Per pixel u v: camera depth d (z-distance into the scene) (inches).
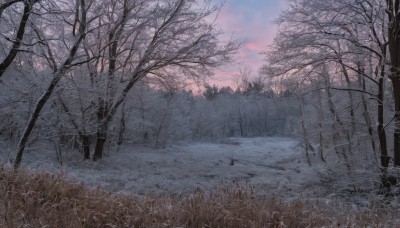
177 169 784.9
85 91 684.1
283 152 1304.1
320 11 544.7
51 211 193.2
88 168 711.1
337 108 660.7
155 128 1344.7
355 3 510.9
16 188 225.1
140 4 639.8
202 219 200.7
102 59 733.9
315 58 572.4
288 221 207.6
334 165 639.1
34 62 644.7
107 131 848.3
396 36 502.6
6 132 749.9
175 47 764.0
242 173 765.9
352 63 580.4
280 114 2406.5
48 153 806.5
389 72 508.7
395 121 511.2
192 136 1982.0
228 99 2679.6
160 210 212.5
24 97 634.8
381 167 514.3
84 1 429.1
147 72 798.5
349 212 275.6
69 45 576.1
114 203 216.5
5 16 541.3
